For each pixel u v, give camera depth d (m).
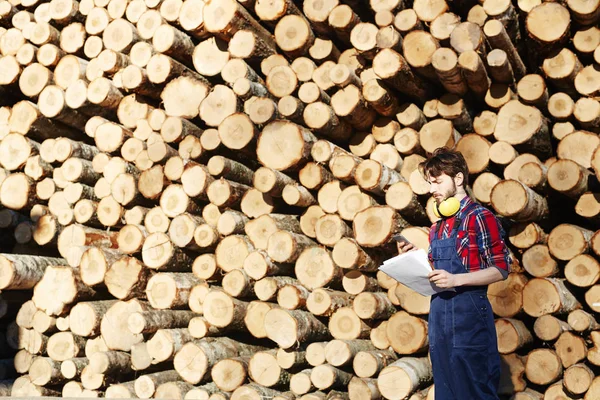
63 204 6.31
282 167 5.39
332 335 5.19
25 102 6.60
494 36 4.93
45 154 6.45
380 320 5.18
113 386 5.40
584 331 4.52
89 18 6.61
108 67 6.38
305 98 5.53
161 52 6.12
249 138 5.54
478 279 3.07
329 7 5.57
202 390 5.19
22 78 6.68
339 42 5.89
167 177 5.82
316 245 5.46
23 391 5.76
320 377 4.91
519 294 4.71
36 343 5.90
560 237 4.60
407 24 5.30
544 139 5.04
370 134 5.61
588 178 4.69
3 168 6.65
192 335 5.34
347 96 5.35
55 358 5.72
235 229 5.55
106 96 6.32
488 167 5.12
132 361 5.38
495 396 3.11
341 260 5.06
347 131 5.59
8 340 6.11
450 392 3.17
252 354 5.62
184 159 5.80
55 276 5.72
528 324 5.03
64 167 6.29
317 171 5.38
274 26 6.01
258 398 4.98
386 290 5.34
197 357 5.18
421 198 5.13
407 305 4.89
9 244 6.71
